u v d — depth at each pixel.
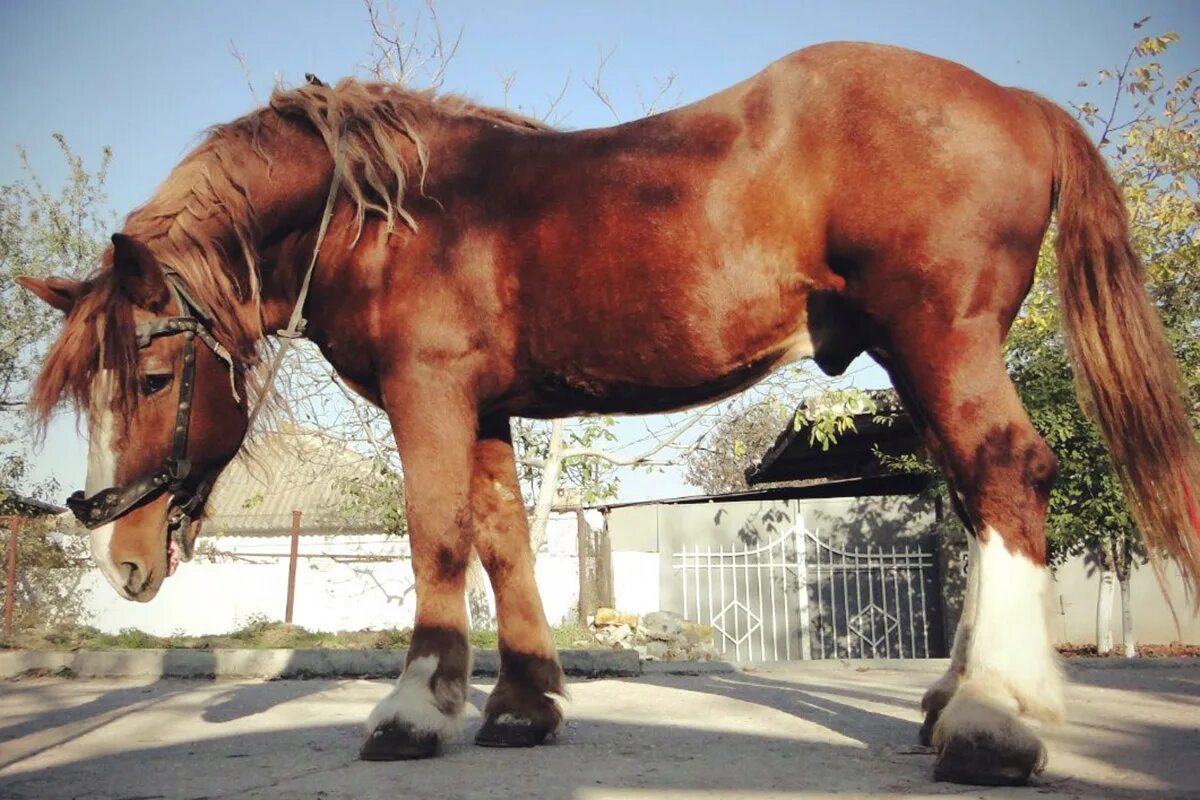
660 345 3.32
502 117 4.00
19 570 12.16
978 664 2.85
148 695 6.20
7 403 15.35
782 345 3.32
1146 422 3.06
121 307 3.45
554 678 3.84
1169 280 9.95
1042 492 2.92
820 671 8.00
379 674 7.70
